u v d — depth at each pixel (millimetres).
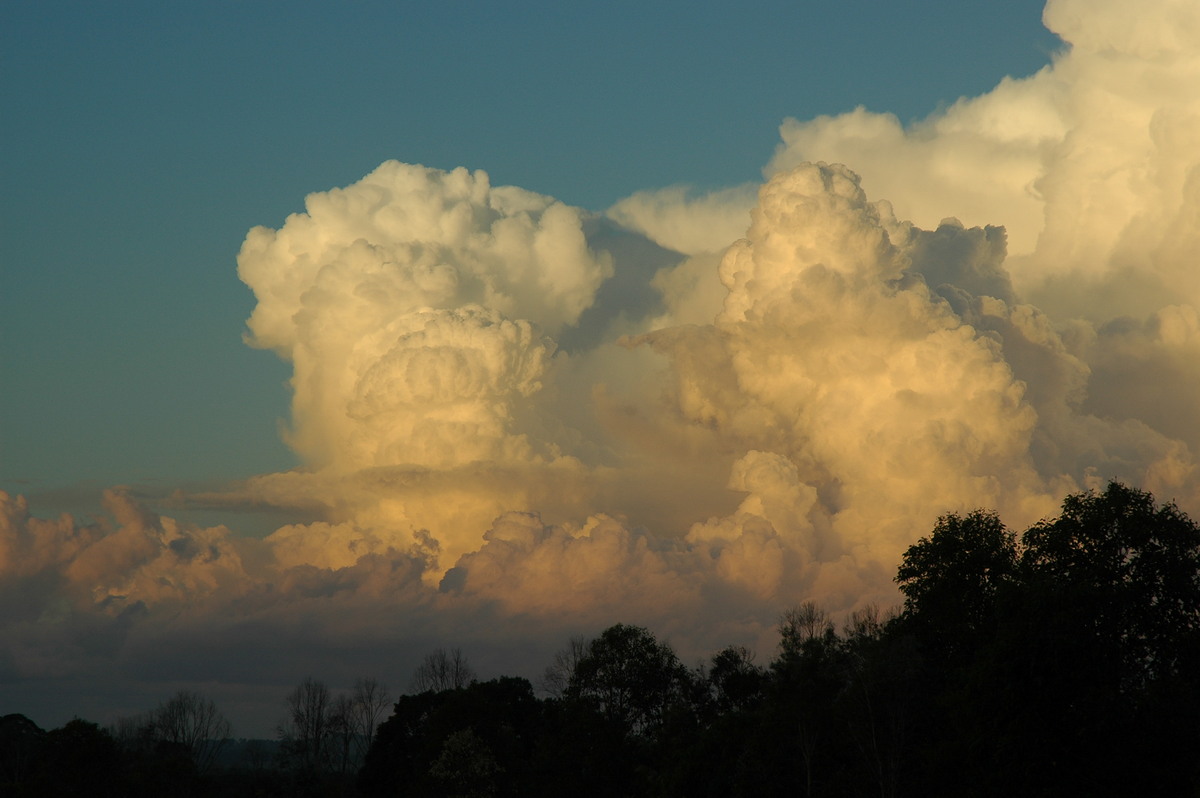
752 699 129375
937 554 91562
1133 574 78250
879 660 86125
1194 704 74125
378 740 161750
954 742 79000
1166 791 71062
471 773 131000
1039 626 73188
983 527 92062
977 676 74500
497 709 143625
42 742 155750
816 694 89062
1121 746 71312
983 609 87062
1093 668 72125
